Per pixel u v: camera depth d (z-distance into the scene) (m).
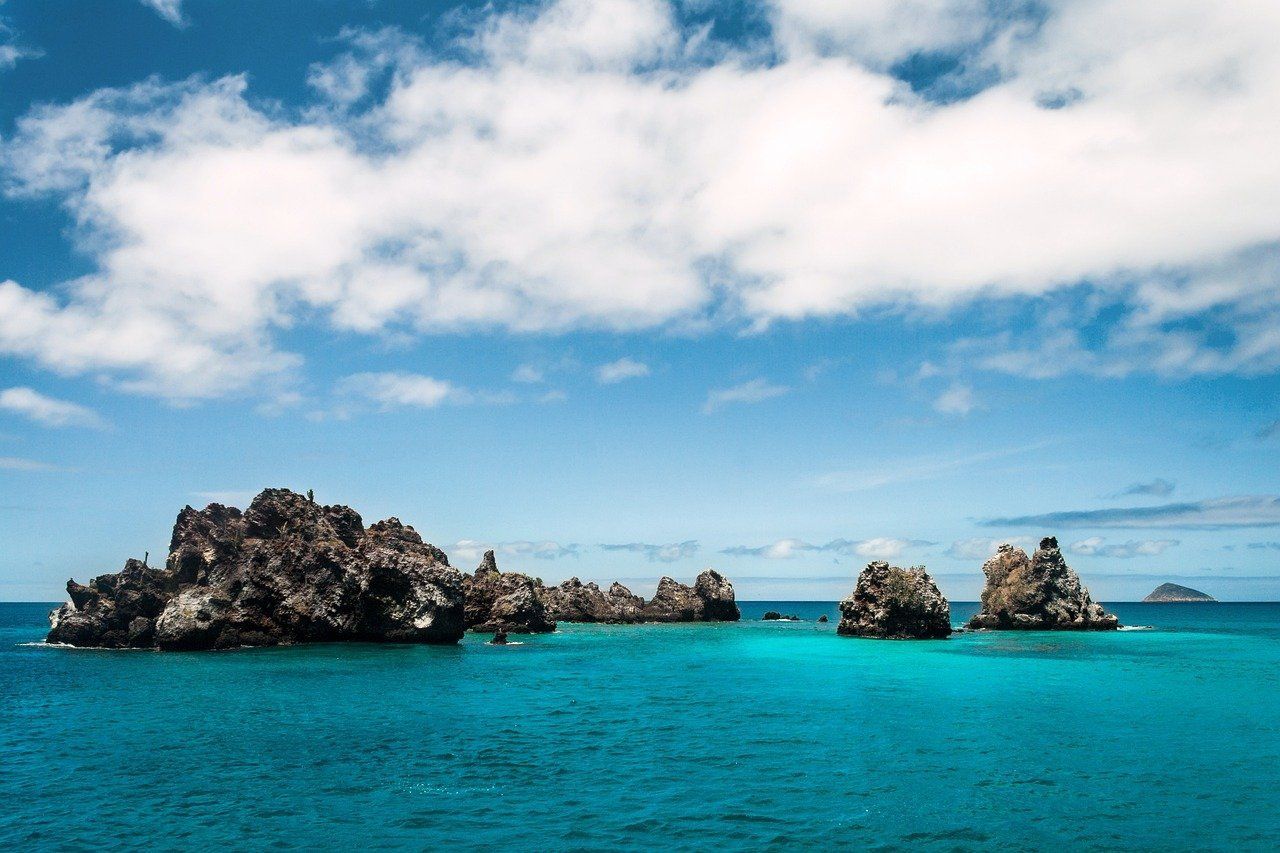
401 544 104.00
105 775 32.78
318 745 38.19
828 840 25.06
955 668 69.62
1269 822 26.84
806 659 78.12
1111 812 27.84
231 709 47.94
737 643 99.75
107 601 91.19
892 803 28.84
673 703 50.69
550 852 24.02
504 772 33.22
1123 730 41.53
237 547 90.94
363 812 27.89
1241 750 36.97
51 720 44.47
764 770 33.50
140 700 51.25
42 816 27.61
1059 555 127.50
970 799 29.31
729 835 25.52
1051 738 39.56
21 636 120.31
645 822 26.78
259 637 85.75
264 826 26.52
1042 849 24.38
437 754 36.41
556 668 70.44
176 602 84.56
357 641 90.94
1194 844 24.84
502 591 121.19
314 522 96.19
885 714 46.53
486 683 59.94
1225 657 79.44
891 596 105.75
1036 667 70.19
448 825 26.52
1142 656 80.38
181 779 32.16
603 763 34.72
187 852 24.23
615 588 164.88
